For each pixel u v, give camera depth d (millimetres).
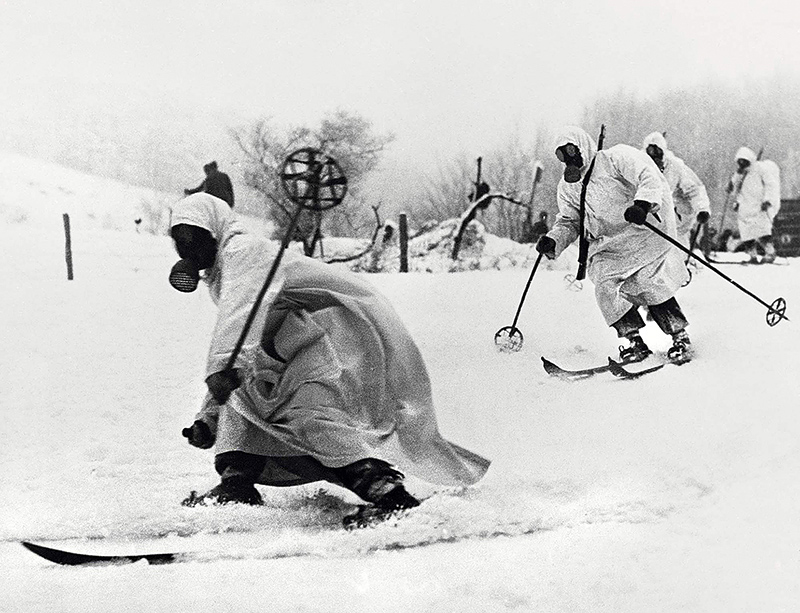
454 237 24109
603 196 9133
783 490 5281
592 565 4469
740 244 21672
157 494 6102
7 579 4516
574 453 6406
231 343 5230
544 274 18141
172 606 4094
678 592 4109
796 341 9430
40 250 23047
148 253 24141
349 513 5480
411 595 4195
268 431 5359
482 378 9109
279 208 29188
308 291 5543
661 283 9086
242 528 5234
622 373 8648
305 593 4223
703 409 7090
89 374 10117
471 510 5184
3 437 7785
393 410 5453
